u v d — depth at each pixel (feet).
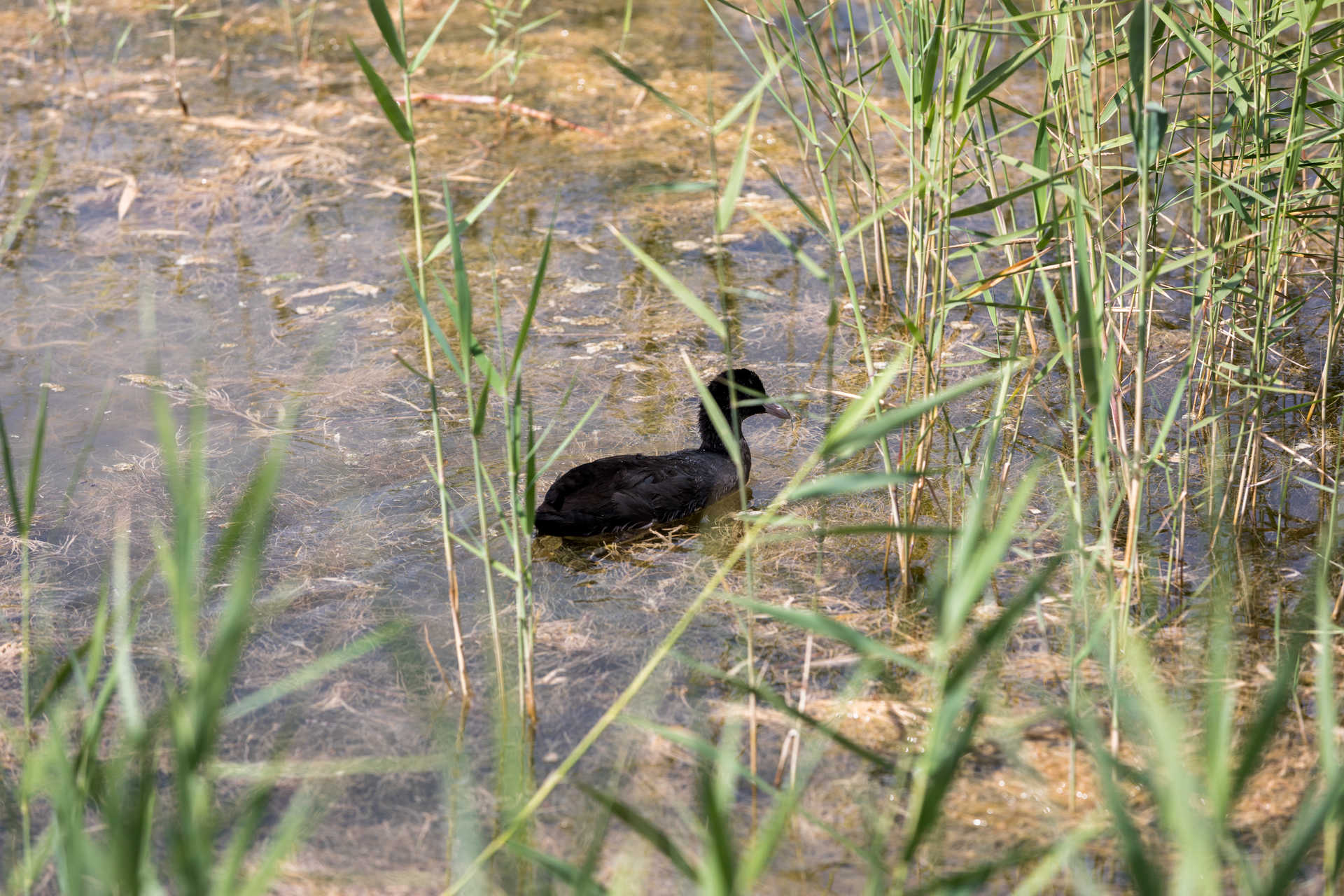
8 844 25.63
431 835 26.08
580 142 69.15
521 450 42.32
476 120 72.13
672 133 69.92
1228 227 40.91
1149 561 35.04
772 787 27.04
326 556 36.14
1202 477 38.78
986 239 40.63
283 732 29.04
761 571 35.60
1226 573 34.17
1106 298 35.96
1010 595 33.81
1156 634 31.91
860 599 34.06
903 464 33.73
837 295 53.98
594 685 30.66
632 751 28.37
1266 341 38.34
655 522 38.42
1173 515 34.78
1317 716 28.48
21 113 71.97
